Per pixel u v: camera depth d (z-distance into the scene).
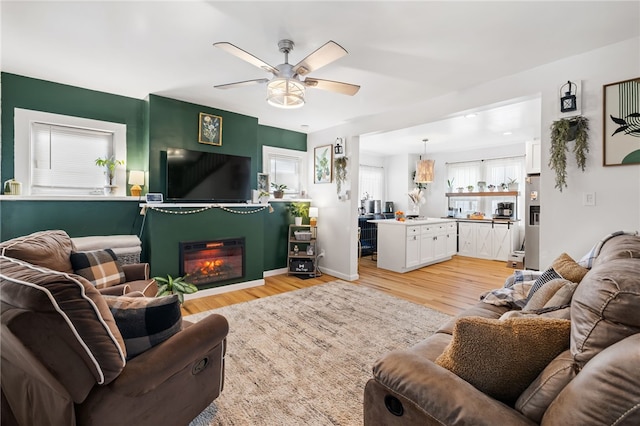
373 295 3.88
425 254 5.66
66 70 2.88
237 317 3.10
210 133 3.99
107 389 1.10
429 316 3.17
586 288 0.90
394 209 8.05
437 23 2.07
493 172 6.95
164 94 3.54
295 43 2.33
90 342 1.01
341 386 1.96
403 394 1.00
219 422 1.64
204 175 3.88
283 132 5.19
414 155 7.91
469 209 7.35
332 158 5.01
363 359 2.29
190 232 3.77
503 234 6.25
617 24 2.08
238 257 4.24
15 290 0.94
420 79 3.02
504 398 1.00
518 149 6.55
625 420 0.62
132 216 3.59
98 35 2.25
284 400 1.82
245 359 2.28
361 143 6.57
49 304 0.93
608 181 2.38
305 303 3.55
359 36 2.23
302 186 5.48
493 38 2.26
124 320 1.25
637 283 0.78
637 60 2.25
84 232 3.31
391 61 2.63
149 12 1.97
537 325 0.97
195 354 1.37
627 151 2.29
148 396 1.23
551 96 2.65
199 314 3.20
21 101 3.02
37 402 1.13
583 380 0.71
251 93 3.50
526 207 5.14
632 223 2.28
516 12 1.94
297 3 1.86
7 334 0.95
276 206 5.11
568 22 2.05
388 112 4.12
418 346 1.49
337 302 3.59
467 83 3.12
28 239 1.89
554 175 2.63
